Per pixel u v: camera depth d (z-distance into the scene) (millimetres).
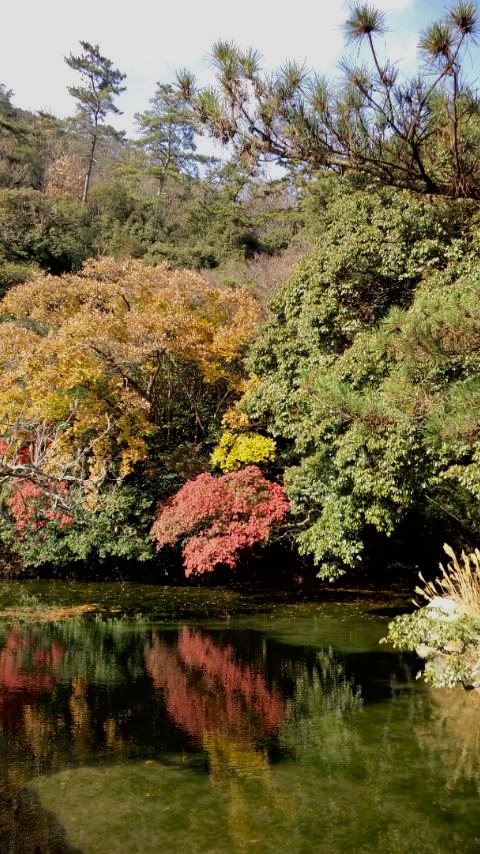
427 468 8688
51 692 6902
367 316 11000
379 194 8727
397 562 15438
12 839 3918
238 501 12195
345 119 5031
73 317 14508
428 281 9625
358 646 9117
